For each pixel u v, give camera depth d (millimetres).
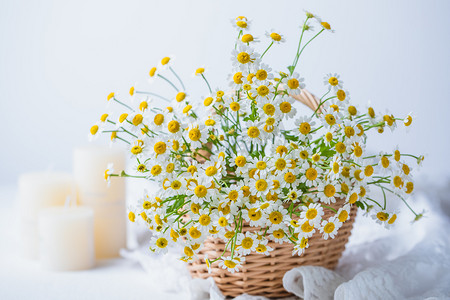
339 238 726
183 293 793
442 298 653
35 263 934
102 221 952
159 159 615
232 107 613
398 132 1371
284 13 1642
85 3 2008
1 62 2002
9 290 806
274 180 602
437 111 1412
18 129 2023
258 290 708
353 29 1527
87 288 813
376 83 1503
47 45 2008
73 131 2041
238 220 631
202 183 606
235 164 625
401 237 856
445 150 1371
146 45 1965
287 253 689
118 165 957
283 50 1617
